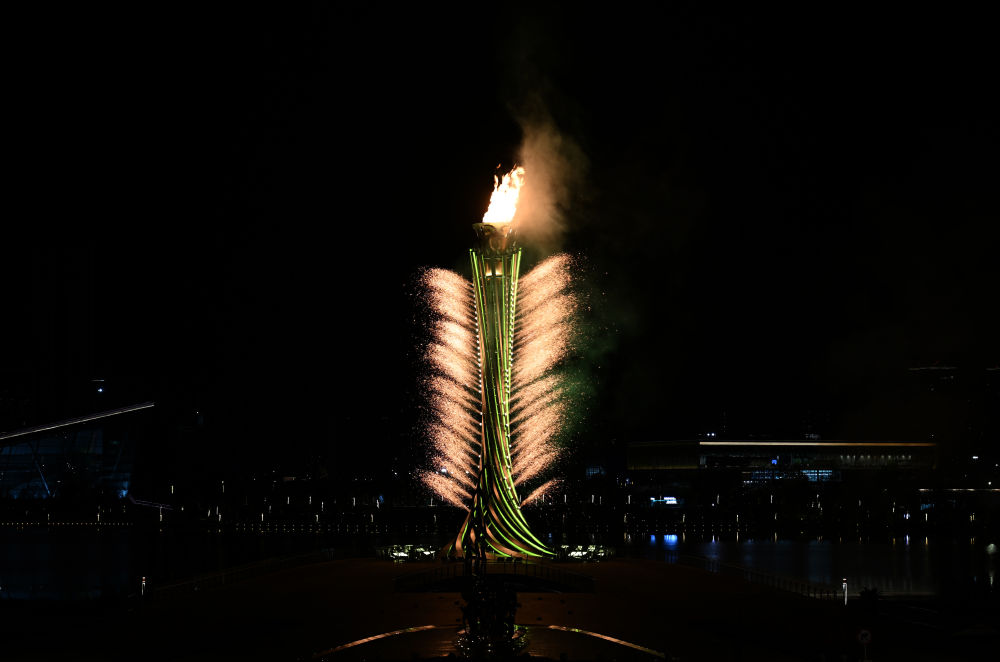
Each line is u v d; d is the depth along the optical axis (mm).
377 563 79375
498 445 74812
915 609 65188
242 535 158625
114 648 48906
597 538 137875
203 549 137750
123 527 176875
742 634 51406
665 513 174125
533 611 57281
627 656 46594
